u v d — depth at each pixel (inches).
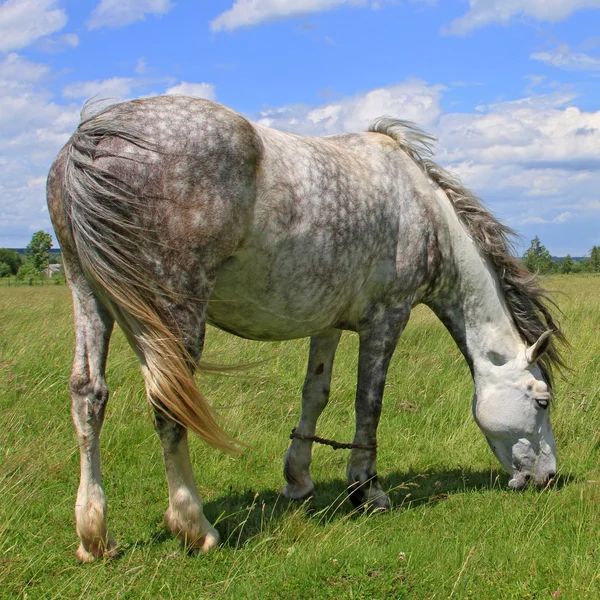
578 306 438.3
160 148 116.3
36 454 173.0
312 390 170.6
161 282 117.6
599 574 118.7
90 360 122.1
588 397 236.1
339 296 149.9
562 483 181.2
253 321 142.2
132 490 166.6
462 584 117.6
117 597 112.6
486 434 182.1
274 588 116.2
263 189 127.8
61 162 121.2
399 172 164.7
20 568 121.6
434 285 174.9
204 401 117.5
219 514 152.2
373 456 163.5
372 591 115.4
